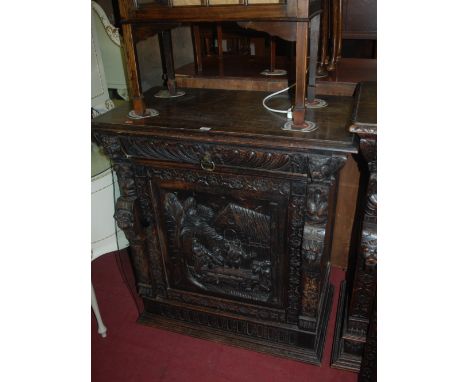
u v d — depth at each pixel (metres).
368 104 1.21
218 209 1.43
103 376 1.53
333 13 1.60
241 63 1.93
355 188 1.82
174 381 1.51
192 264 1.58
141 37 1.33
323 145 1.12
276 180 1.27
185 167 1.36
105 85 1.88
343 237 1.97
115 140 1.37
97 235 1.89
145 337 1.71
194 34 1.72
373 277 1.36
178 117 1.37
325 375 1.50
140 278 1.67
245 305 1.57
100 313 1.84
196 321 1.71
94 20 1.87
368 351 1.37
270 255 1.44
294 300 1.48
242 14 1.12
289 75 1.67
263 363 1.56
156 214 1.51
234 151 1.23
